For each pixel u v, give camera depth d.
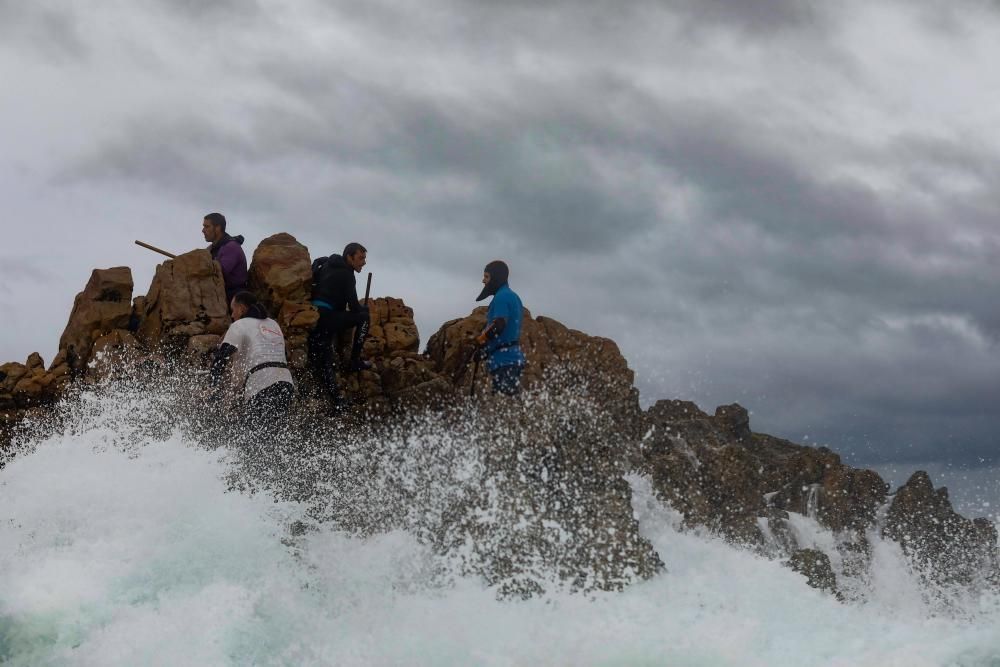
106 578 6.44
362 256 9.45
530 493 7.52
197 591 6.45
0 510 7.29
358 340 9.60
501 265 8.77
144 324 9.63
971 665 5.98
